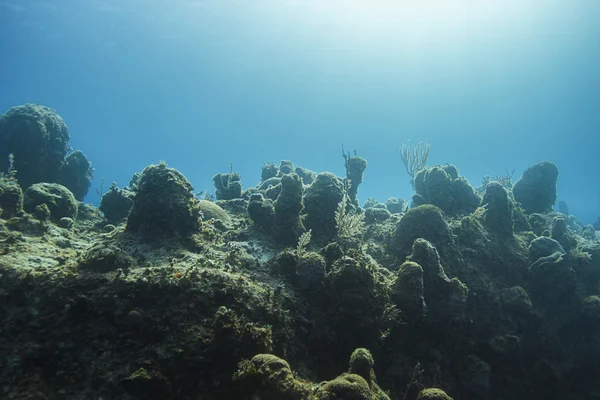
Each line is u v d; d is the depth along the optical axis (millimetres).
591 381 11586
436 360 9656
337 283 8430
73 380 5969
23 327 6426
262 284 8414
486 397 10414
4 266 7211
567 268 12258
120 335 6441
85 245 10203
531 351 11594
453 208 15336
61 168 18078
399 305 9047
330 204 12344
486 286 11859
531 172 18484
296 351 7605
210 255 9094
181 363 6055
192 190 10867
